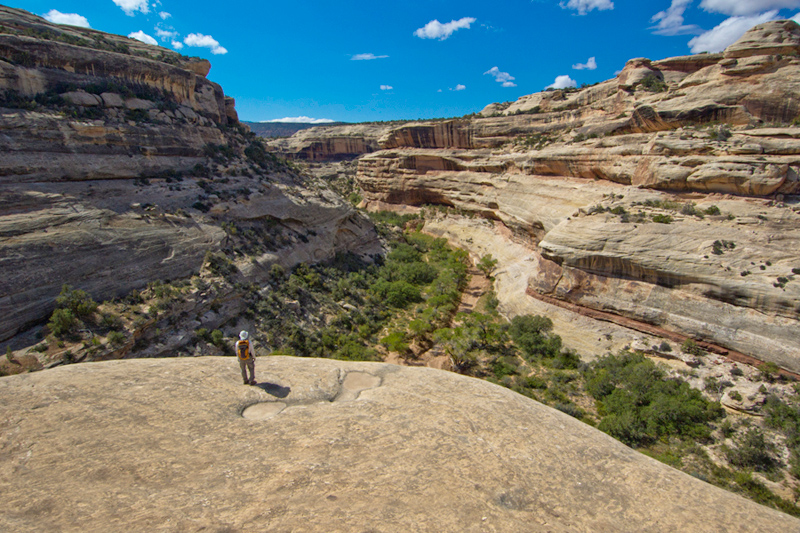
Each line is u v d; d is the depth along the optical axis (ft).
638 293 111.75
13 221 97.55
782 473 72.13
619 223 118.93
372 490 19.16
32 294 90.89
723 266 98.27
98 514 15.70
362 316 143.23
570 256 124.77
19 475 17.83
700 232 106.93
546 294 133.39
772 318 90.53
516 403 30.30
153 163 142.20
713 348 97.81
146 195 131.23
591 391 99.76
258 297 130.21
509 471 22.08
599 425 88.38
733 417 84.69
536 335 122.72
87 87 138.00
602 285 119.24
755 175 111.24
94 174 122.93
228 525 15.80
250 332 119.44
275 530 15.79
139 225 119.55
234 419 25.00
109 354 89.61
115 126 133.49
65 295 92.07
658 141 136.46
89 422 22.39
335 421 25.38
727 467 75.05
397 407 27.96
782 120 135.33
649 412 87.45
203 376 30.35
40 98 124.36
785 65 138.21
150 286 109.09
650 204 127.75
